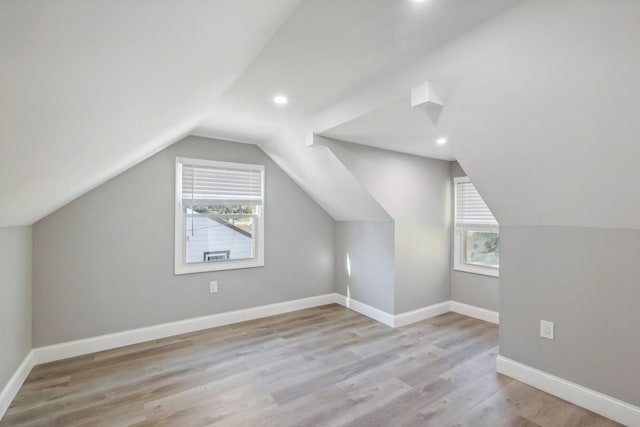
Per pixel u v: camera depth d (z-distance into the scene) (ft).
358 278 13.46
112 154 5.94
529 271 7.73
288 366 8.60
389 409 6.72
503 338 8.21
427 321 12.29
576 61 4.48
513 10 4.41
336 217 14.42
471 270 12.85
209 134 11.01
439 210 13.15
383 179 11.23
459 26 4.80
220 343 10.11
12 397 6.95
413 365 8.66
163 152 10.60
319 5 4.24
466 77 5.49
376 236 12.56
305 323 12.03
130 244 10.03
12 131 2.56
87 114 3.19
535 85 5.06
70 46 1.87
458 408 6.76
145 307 10.30
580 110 5.02
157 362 8.79
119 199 9.86
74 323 9.19
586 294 6.81
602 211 6.33
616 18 3.86
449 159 13.10
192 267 11.12
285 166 12.57
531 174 6.64
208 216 11.61
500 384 7.70
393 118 7.75
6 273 6.76
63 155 4.08
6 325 6.75
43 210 7.53
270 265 12.91
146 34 2.31
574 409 6.73
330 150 9.82
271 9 3.75
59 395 7.19
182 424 6.23
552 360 7.31
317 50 5.47
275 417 6.45
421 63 5.88
